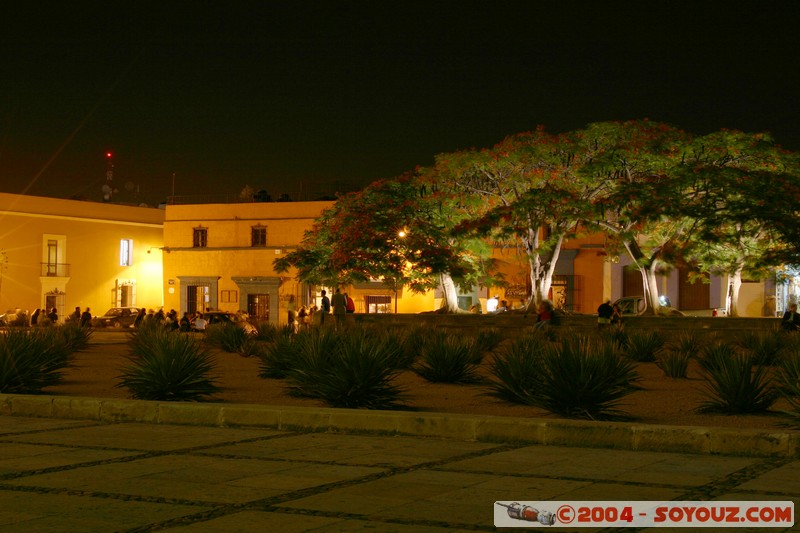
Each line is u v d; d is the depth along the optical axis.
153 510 7.41
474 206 34.75
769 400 13.34
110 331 47.75
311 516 7.21
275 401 14.99
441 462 9.58
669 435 10.15
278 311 55.59
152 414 12.87
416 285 37.47
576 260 45.78
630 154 31.19
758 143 30.84
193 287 58.56
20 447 10.63
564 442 10.61
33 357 16.33
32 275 57.09
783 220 28.97
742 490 8.06
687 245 31.42
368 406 13.95
